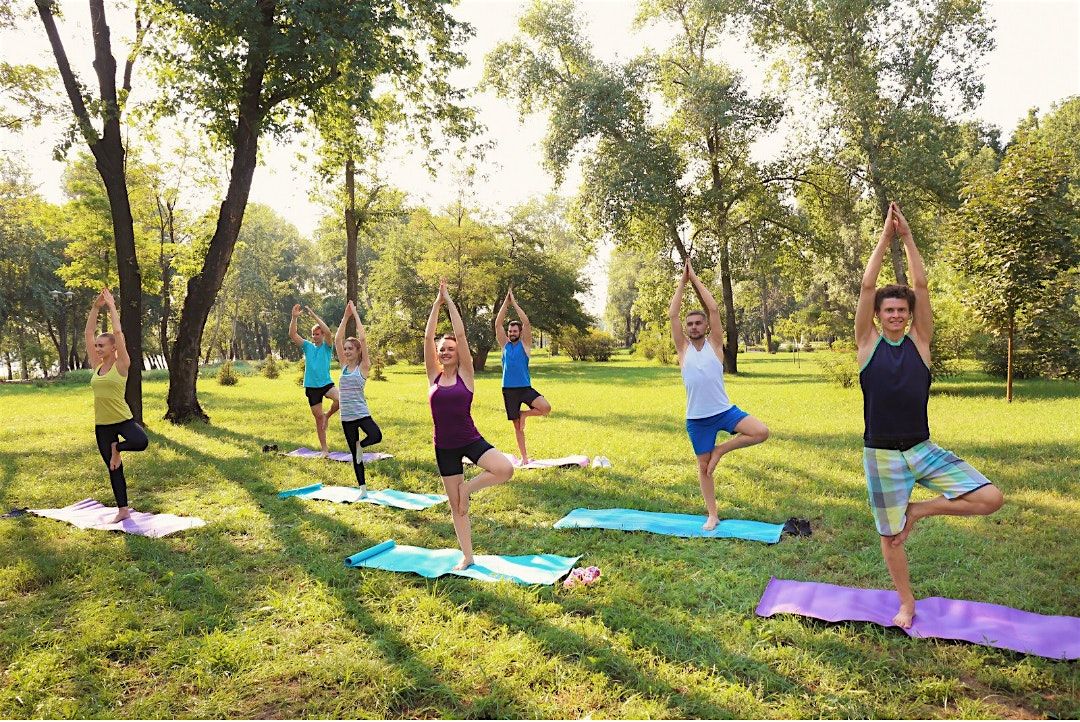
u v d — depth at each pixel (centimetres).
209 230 2320
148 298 4125
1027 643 355
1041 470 763
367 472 852
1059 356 1877
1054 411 1257
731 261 2698
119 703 327
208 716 313
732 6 2289
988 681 327
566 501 697
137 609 436
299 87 1305
